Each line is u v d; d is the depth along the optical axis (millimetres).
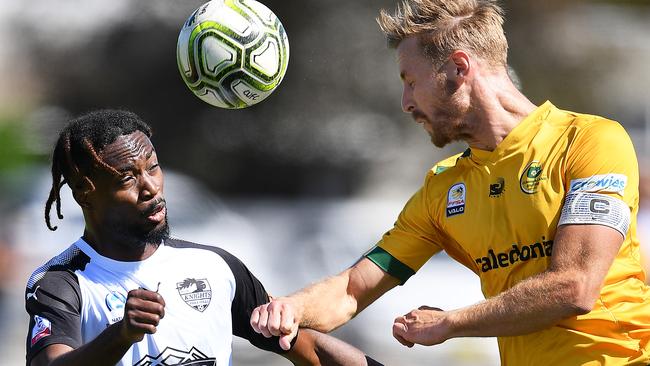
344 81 73875
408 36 16047
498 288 16000
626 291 15352
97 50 80812
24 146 75000
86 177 14734
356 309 16984
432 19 15805
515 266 15664
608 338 15258
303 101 75312
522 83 75438
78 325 14438
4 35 83375
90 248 15031
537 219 15383
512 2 74375
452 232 16453
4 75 82625
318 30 72562
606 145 15219
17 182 52625
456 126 15992
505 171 15773
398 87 74375
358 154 78688
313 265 49406
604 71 77375
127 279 14812
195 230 50375
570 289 14555
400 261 17172
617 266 15352
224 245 50031
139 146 14875
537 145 15641
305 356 16141
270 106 76000
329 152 78500
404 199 77688
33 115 80812
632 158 15375
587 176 15086
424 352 42219
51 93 82500
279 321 15352
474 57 15742
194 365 14680
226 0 16531
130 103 80938
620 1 82062
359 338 43344
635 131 78938
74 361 13453
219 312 15039
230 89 16453
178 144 79938
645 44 80500
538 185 15422
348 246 49594
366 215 57094
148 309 13133
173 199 51719
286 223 59312
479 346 41562
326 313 16453
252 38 16297
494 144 15938
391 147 78125
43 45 82500
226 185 80812
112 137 14781
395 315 43438
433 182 16891
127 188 14734
